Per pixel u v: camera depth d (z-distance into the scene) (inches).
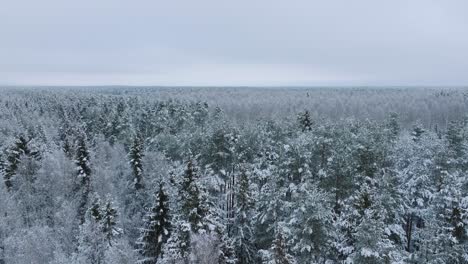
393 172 1301.7
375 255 722.2
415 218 1371.8
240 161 1670.8
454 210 973.2
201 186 1152.8
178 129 2871.6
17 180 1626.5
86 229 1044.5
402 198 1187.3
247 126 1956.2
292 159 1343.5
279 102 6141.7
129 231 1528.1
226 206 1567.4
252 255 1203.9
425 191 1175.0
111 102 4741.6
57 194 1547.7
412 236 1246.3
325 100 6358.3
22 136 1856.5
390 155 1449.3
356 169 1233.4
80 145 1637.6
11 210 1398.9
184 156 1882.4
